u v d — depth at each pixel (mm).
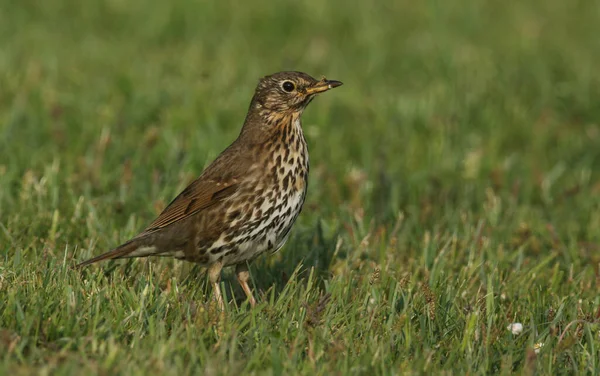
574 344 12555
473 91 26672
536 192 21031
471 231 17359
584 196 20594
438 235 16844
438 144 22484
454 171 21328
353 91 26094
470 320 12406
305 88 14188
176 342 11469
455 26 34250
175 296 12945
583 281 15539
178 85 26328
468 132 24281
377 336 12273
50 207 17188
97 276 13898
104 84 26406
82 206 17297
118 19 34750
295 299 13109
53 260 13680
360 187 19453
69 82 26781
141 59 29469
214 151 21000
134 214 16562
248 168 13836
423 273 15312
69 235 16031
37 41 31109
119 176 19188
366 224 17469
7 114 22891
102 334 11656
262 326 12109
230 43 31719
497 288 14781
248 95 25297
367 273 14766
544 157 23266
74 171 19422
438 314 13203
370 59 30078
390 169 21438
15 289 12406
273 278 15367
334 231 16734
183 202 13984
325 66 29781
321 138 22656
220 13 35125
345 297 13602
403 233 17484
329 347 11742
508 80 27922
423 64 30047
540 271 16047
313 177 19766
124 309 12492
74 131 22469
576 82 27766
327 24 34750
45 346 11398
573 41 33000
